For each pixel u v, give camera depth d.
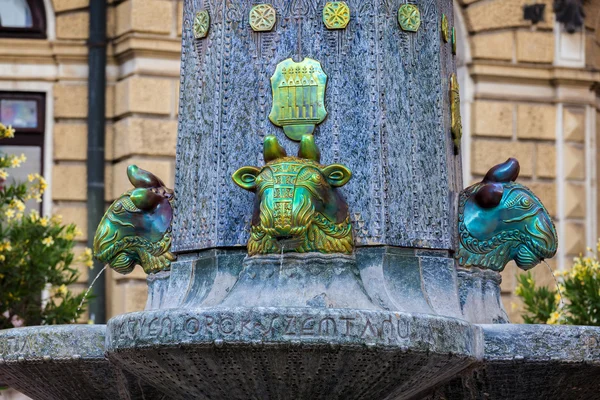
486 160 24.08
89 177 23.72
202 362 9.38
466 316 10.52
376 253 10.24
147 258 10.96
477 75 24.09
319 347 9.14
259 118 10.49
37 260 18.20
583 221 24.36
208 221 10.51
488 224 10.70
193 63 10.86
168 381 9.75
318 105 10.41
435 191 10.56
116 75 24.08
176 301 10.59
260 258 10.09
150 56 23.66
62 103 24.09
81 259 19.38
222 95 10.59
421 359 9.38
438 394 10.26
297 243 9.94
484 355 9.98
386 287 10.18
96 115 23.81
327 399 9.54
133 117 23.56
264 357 9.24
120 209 10.98
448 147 10.84
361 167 10.34
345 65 10.46
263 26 10.55
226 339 9.18
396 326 9.22
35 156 24.08
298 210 9.65
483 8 24.14
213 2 10.76
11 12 24.25
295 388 9.45
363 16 10.51
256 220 10.05
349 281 10.05
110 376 10.49
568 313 17.53
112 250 10.98
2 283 18.16
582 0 24.36
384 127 10.40
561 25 24.44
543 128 24.34
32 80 24.14
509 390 10.20
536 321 17.39
